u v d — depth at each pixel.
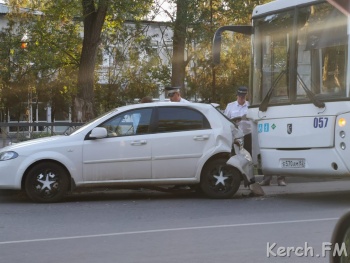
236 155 12.70
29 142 12.50
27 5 32.41
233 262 7.09
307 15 11.69
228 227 9.34
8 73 32.78
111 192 14.29
